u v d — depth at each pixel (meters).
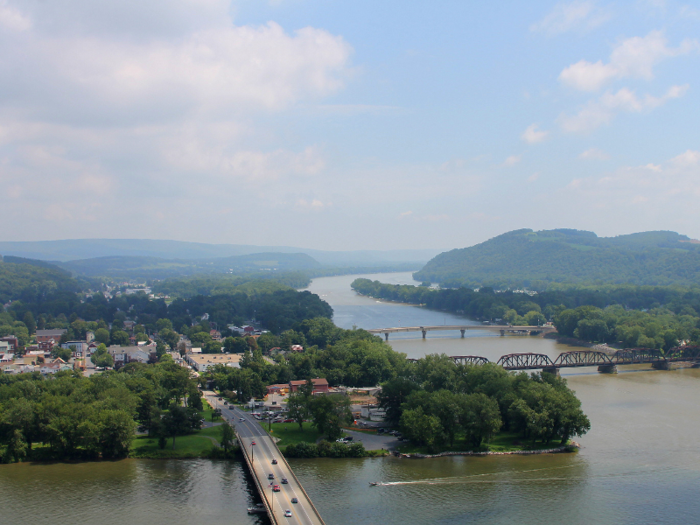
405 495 172.75
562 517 159.75
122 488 178.00
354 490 176.25
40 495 173.12
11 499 170.38
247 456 197.12
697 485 180.75
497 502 168.88
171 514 160.88
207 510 163.38
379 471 191.50
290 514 150.75
